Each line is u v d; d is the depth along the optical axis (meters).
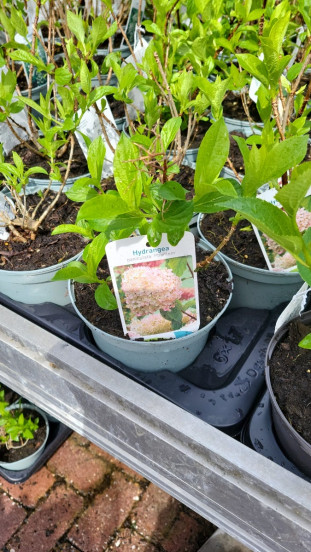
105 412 0.92
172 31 1.20
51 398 1.11
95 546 1.52
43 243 1.19
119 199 0.67
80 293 1.04
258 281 1.06
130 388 0.86
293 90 0.88
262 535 0.82
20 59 1.10
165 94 1.05
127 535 1.54
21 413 1.66
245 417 0.94
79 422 1.10
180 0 1.19
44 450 1.66
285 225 0.52
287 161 0.60
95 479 1.67
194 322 0.94
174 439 0.82
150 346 0.92
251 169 0.64
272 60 0.74
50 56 1.40
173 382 1.00
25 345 1.00
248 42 1.05
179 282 0.88
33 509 1.60
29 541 1.54
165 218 0.72
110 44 1.47
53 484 1.66
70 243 1.19
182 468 0.86
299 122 0.94
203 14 1.15
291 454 0.83
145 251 0.83
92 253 0.86
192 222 1.23
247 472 0.72
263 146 0.63
